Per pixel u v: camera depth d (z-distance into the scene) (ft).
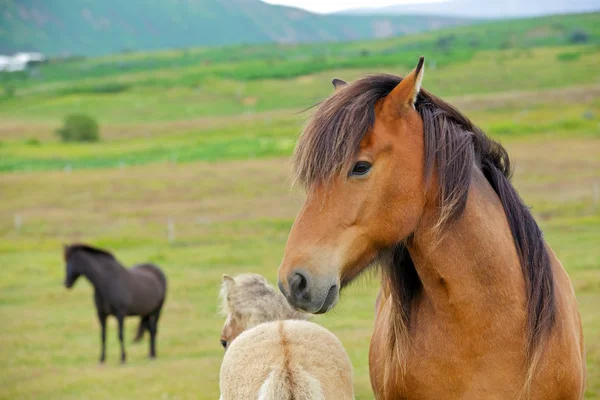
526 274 10.36
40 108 372.38
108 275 51.47
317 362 11.46
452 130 10.07
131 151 231.09
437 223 9.85
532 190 122.62
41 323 63.98
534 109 239.30
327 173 9.36
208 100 371.35
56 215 131.54
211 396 35.12
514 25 613.11
